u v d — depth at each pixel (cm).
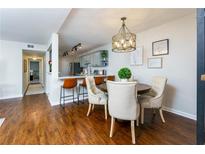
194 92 293
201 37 112
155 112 340
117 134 229
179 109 324
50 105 414
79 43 589
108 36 473
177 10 273
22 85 554
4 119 294
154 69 383
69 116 316
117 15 297
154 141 204
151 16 305
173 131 238
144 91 250
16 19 291
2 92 507
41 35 434
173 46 331
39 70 1179
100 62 642
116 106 208
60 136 220
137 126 259
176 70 326
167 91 349
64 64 987
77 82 450
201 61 112
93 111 357
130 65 470
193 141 202
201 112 113
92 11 277
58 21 304
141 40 422
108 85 216
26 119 295
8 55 514
